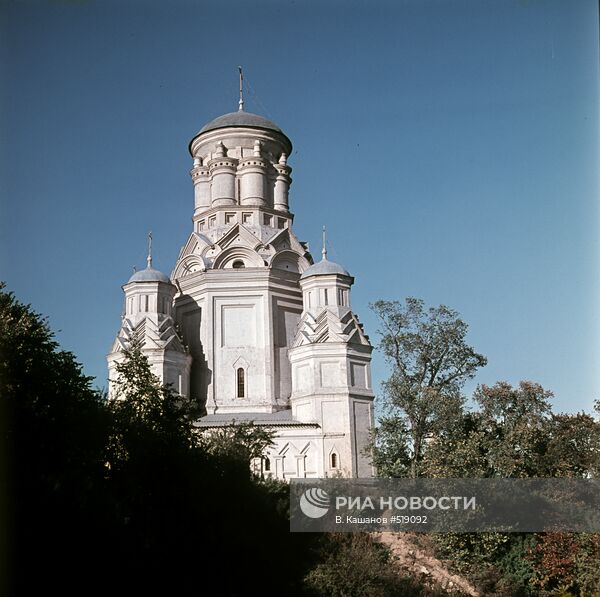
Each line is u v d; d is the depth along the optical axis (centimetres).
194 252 7750
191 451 4225
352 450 6675
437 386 6619
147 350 6919
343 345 6912
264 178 8044
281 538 4475
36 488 3138
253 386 7212
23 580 2930
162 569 3525
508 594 4797
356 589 4247
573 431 6103
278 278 7506
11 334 3506
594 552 4806
